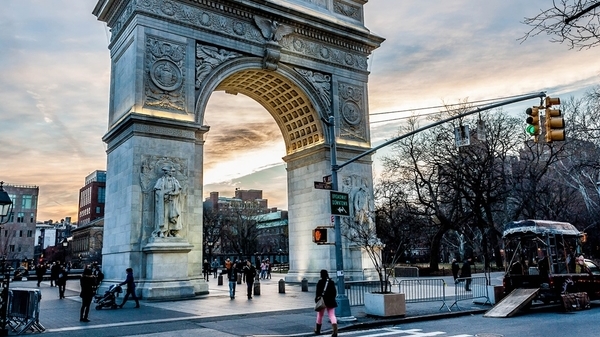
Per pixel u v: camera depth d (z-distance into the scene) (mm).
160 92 29891
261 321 18938
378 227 61344
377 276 35781
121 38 32469
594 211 54312
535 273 25156
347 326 17766
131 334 16141
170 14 31172
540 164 58469
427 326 18250
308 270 37281
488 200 49406
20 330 16688
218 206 132625
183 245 27844
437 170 53781
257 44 34500
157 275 26875
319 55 37906
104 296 23172
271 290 33750
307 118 38375
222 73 32844
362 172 38094
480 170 49750
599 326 17141
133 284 23844
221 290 34219
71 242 134625
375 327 18391
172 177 28703
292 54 36219
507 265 25859
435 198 51219
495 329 16875
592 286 24547
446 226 51625
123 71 31516
